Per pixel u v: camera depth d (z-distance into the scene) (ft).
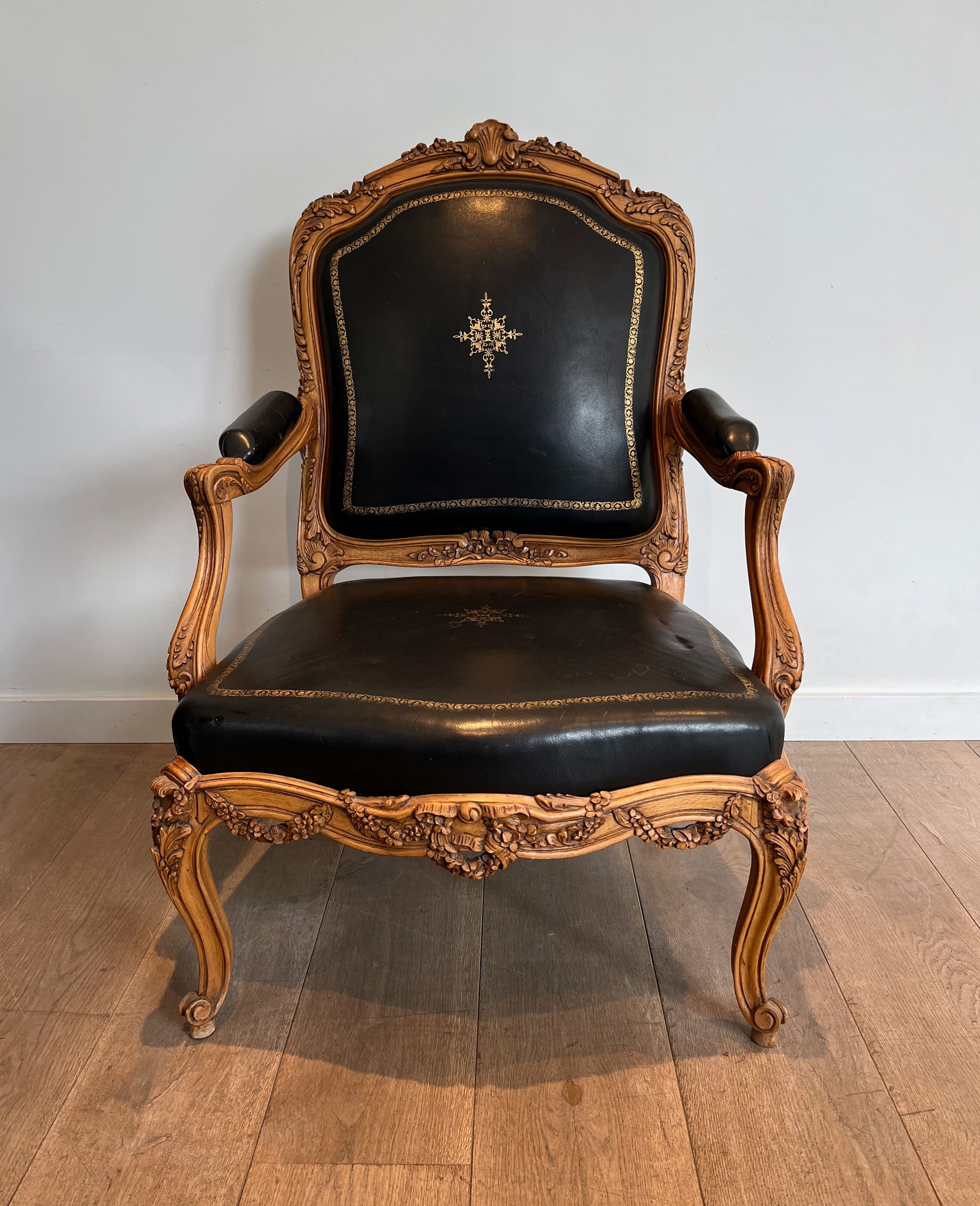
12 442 5.09
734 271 4.74
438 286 4.00
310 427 4.08
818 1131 2.96
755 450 3.38
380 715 2.80
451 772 2.75
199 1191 2.78
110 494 5.19
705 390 3.96
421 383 4.07
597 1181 2.80
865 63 4.39
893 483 5.09
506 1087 3.15
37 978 3.66
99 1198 2.76
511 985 3.63
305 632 3.38
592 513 4.16
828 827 4.64
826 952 3.76
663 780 2.85
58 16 4.38
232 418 5.05
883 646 5.43
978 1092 3.09
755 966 3.22
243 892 4.24
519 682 2.91
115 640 5.49
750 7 4.32
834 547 5.23
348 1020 3.45
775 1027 3.25
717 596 5.36
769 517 3.17
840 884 4.19
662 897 4.18
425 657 3.10
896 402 4.94
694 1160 2.87
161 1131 2.98
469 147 3.97
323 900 4.18
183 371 4.97
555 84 4.47
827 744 5.52
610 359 4.03
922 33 4.34
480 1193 2.77
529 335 4.02
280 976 3.69
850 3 4.30
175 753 5.50
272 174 4.62
